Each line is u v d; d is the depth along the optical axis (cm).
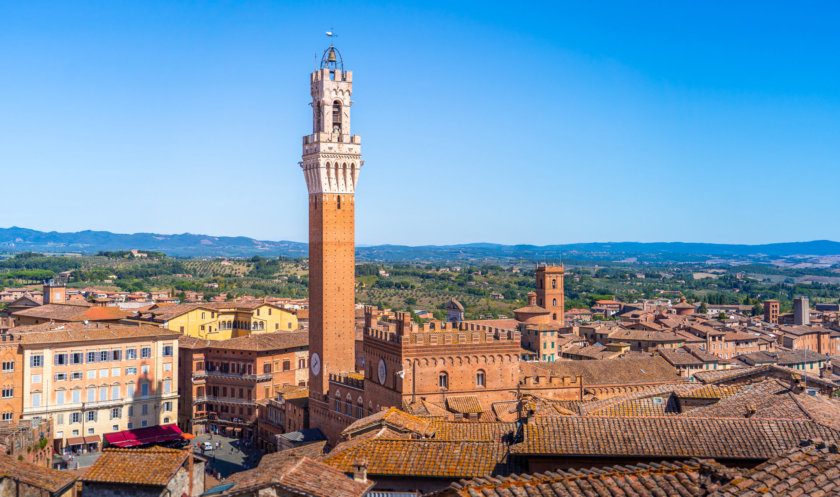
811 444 4188
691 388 9262
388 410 9519
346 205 19362
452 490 4403
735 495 3559
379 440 7275
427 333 15162
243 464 18850
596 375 18088
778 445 6253
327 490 4875
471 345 15225
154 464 7456
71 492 7350
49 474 7138
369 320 18562
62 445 19375
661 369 18975
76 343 19775
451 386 15088
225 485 5441
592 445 6328
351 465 6894
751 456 6103
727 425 6581
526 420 7038
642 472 4356
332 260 19188
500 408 14338
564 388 15900
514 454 6378
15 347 18900
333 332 19112
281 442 17612
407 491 6725
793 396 7812
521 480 4266
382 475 6750
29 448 10644
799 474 3659
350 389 17062
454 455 6925
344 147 19262
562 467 6272
